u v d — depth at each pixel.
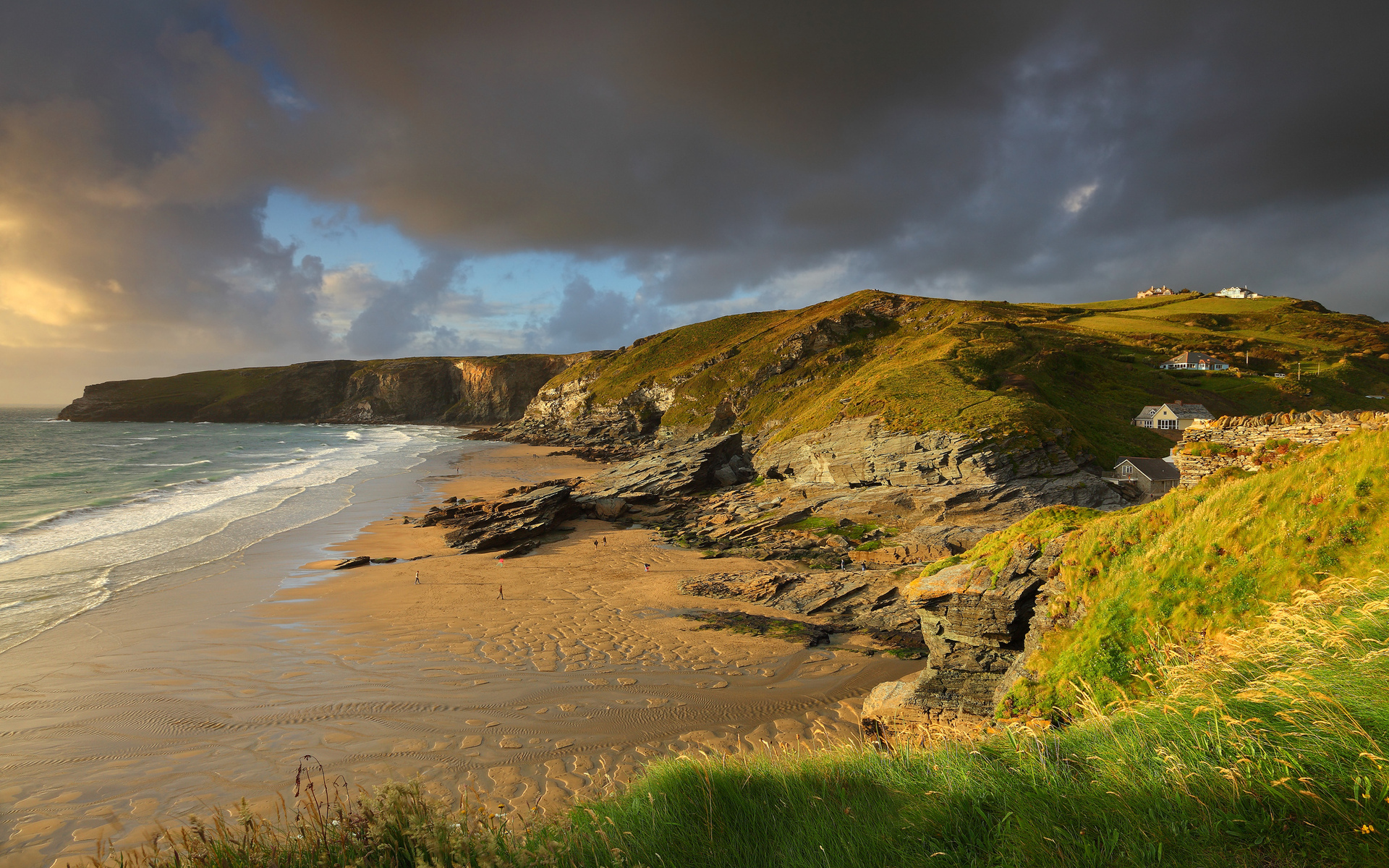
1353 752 3.82
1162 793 4.12
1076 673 9.62
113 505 55.88
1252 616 8.29
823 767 6.41
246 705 20.41
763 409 119.88
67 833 14.05
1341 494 8.51
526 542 48.41
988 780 4.94
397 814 4.48
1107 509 48.09
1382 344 134.75
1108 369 85.00
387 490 72.69
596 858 4.41
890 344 123.69
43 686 21.55
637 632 28.58
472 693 21.59
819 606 31.84
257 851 4.33
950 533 40.84
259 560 39.97
